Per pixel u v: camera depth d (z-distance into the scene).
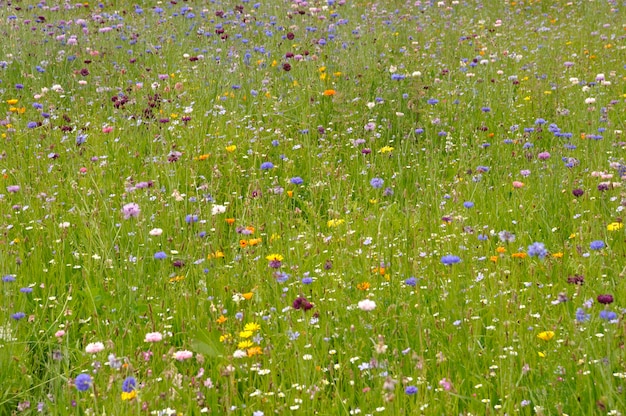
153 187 6.08
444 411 3.37
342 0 12.52
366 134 7.62
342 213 5.94
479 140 7.48
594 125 7.36
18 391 3.78
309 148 7.11
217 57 9.83
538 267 4.70
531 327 3.85
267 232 5.58
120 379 3.49
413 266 4.63
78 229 5.55
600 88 8.78
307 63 9.30
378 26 12.62
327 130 7.77
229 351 3.76
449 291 4.36
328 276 4.69
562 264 4.59
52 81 9.46
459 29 13.16
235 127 7.57
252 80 9.07
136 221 5.42
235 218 5.89
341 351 3.86
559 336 3.85
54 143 7.41
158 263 5.06
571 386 3.48
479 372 3.61
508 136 7.67
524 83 9.43
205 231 5.34
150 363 3.81
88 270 4.77
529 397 3.49
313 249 5.16
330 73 9.31
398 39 11.77
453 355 3.79
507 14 14.81
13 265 4.81
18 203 5.89
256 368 3.65
